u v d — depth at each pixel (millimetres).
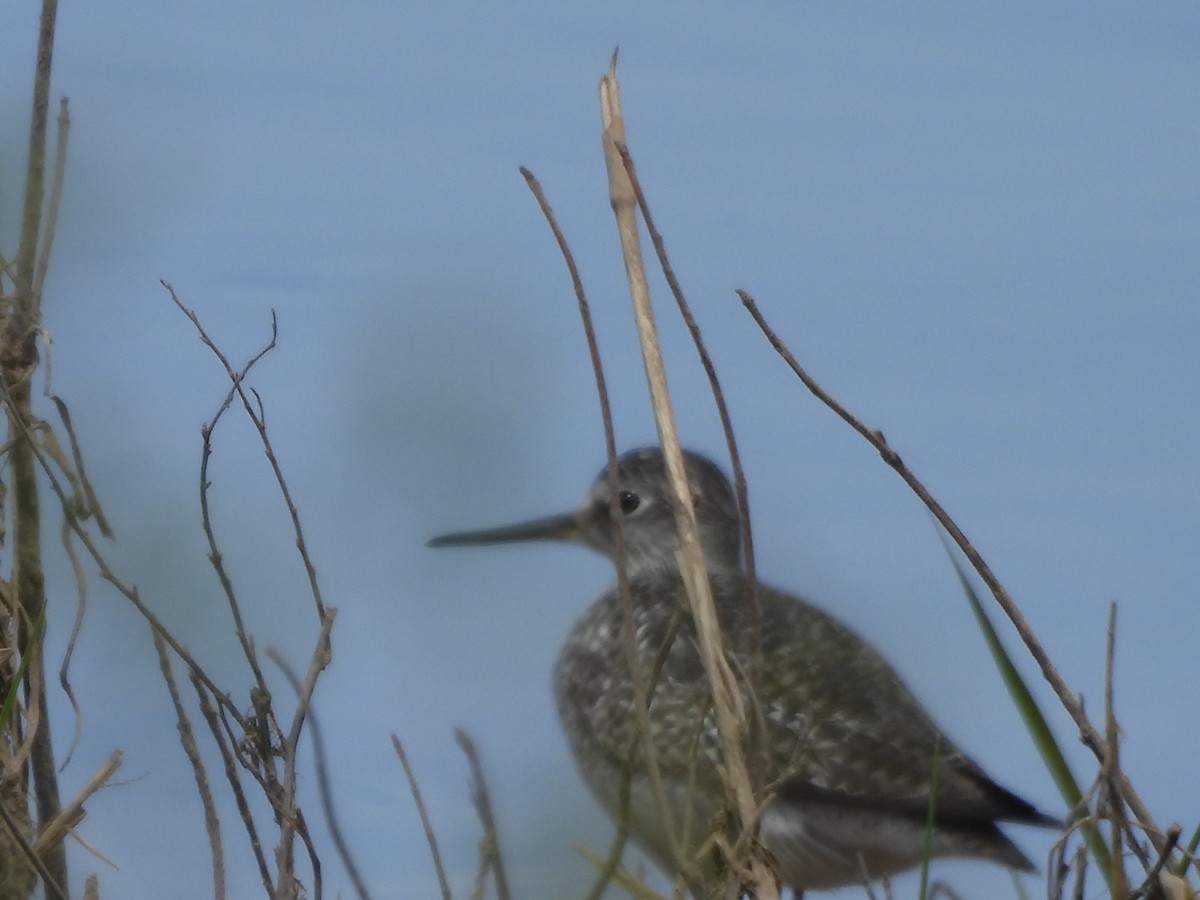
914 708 12695
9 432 9938
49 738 9531
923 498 8102
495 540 15570
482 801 7855
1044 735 8086
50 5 10242
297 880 8195
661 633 13344
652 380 8289
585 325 7676
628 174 8070
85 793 9203
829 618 13477
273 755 8461
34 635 9180
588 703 13367
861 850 11930
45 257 10203
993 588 8039
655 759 7418
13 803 9070
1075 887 7344
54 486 8961
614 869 7848
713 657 7633
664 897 8062
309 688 8102
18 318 10086
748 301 8070
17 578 9664
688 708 12461
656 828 12055
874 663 13031
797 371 8109
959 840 11578
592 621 14031
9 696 8695
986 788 11789
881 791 11820
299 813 8055
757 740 7926
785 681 12484
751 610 7883
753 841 7469
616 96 8750
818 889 12492
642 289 8453
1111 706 7504
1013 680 8125
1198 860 7492
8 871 8938
